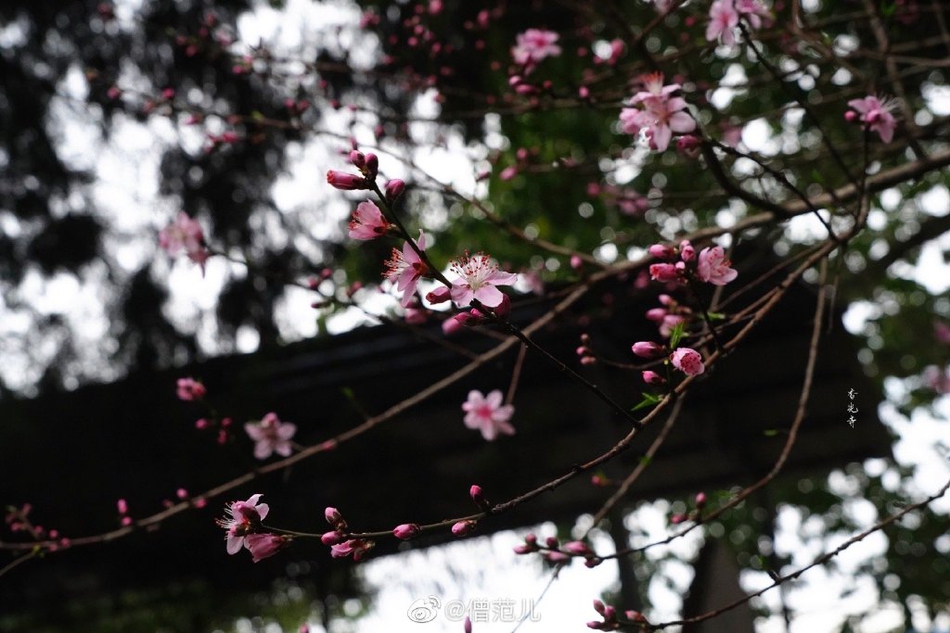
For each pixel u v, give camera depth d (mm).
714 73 5355
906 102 3875
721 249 2406
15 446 5695
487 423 3576
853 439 6480
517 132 6395
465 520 1959
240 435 5543
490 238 7180
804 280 4750
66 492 5605
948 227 6684
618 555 2455
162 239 3605
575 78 5754
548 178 6617
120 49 6227
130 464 5723
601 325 5109
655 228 3939
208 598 6320
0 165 6340
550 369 5570
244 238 6320
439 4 4691
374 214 1818
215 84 6074
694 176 4832
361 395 5867
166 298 6184
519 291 4762
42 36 6238
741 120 4441
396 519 5695
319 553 5660
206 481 5527
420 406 5879
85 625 6395
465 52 5828
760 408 6020
